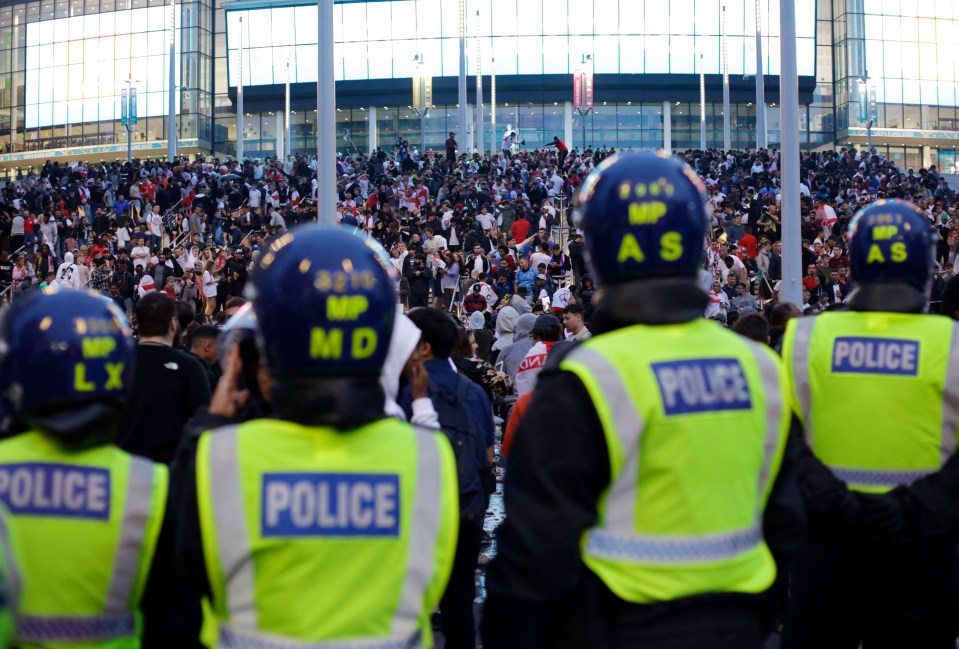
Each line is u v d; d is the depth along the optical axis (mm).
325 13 13375
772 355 2840
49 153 67875
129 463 2654
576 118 63531
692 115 63969
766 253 23922
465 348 6695
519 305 16781
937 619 3602
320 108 13484
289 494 2293
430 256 23812
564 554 2467
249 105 65438
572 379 2557
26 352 2531
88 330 2561
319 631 2258
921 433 3559
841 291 22906
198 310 21766
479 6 62688
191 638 2725
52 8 68125
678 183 2717
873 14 65250
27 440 2594
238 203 33156
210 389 5809
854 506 3463
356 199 33250
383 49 63688
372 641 2283
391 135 64688
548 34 62719
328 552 2285
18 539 2525
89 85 67438
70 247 26875
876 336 3627
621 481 2572
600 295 2773
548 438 2535
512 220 30484
